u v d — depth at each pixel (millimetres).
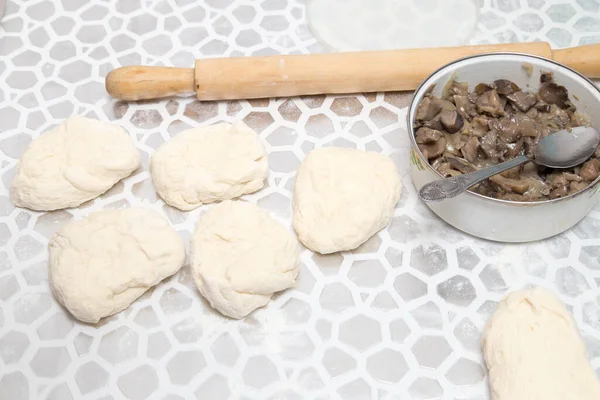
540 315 687
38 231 772
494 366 677
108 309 711
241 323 724
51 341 717
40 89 864
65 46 897
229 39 902
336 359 707
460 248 762
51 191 764
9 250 762
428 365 704
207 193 768
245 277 699
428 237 767
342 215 737
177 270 736
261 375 701
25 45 897
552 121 785
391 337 717
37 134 832
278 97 853
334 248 739
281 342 715
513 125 766
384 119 840
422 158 724
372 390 694
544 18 915
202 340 717
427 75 827
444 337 717
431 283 743
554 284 743
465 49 836
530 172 751
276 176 802
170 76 828
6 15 921
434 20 911
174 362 707
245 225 730
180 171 766
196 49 895
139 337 718
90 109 849
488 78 796
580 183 735
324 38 895
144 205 787
